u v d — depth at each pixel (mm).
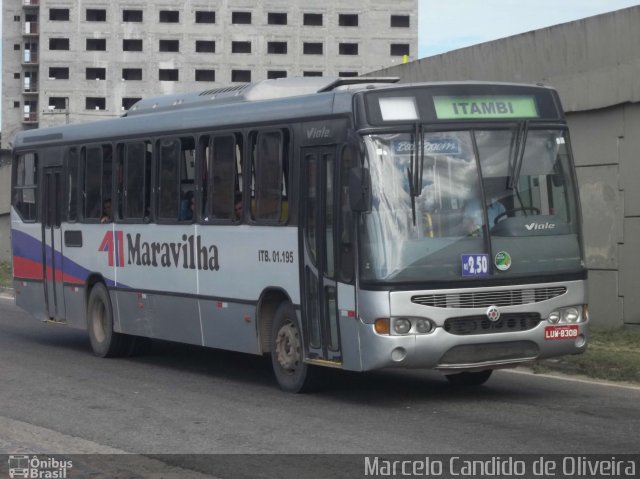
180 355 16172
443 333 10703
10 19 112375
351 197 10664
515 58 18156
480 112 11203
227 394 12281
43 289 17500
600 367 12977
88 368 14734
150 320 14812
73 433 10023
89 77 108625
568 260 11328
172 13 108438
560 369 13445
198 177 13688
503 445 9070
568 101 17016
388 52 110188
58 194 17062
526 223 11156
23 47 112062
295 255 11898
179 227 14062
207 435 9828
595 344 15000
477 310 10820
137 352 16047
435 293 10703
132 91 108438
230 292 13078
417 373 13758
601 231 16641
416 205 10789
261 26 108688
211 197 13469
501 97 11336
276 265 12242
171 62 108188
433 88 11109
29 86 112375
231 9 108438
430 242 10758
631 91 15883
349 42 109688
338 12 109500
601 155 16594
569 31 16953
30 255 17828
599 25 16391
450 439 9383
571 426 9898
